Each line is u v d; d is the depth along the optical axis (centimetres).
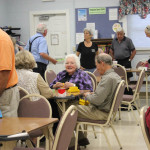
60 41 757
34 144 253
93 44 577
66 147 168
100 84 275
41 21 758
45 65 489
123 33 624
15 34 733
